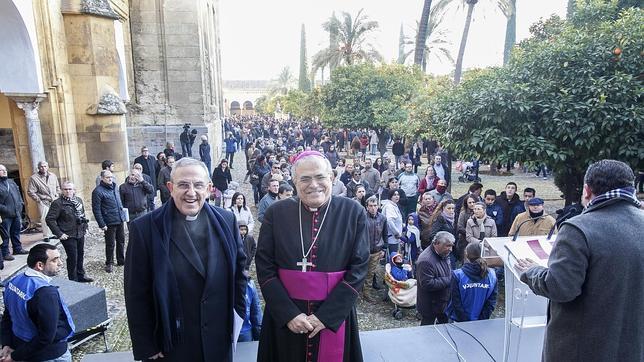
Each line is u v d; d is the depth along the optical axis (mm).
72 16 10195
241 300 2598
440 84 16344
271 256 2305
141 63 17969
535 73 7629
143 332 2252
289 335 2279
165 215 2318
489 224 6746
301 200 2285
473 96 7754
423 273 4984
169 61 18125
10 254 7645
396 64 22391
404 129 15273
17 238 7895
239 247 2574
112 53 10969
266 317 2395
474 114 7652
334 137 28438
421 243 7523
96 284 7195
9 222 7566
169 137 18359
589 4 8945
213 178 12219
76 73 10406
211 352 2357
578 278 1871
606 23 7488
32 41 8711
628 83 6633
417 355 3355
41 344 3359
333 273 2211
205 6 21891
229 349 2486
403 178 10438
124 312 6195
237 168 22484
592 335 1935
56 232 6680
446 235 5008
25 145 9344
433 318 5082
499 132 7359
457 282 4391
